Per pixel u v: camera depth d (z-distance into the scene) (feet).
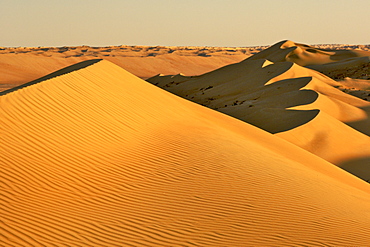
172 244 31.09
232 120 93.45
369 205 48.60
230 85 247.91
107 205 36.24
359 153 112.06
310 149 111.34
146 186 40.86
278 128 128.36
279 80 233.96
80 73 65.05
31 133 43.62
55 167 40.09
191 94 251.19
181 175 44.32
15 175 36.55
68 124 48.65
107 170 42.55
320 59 411.95
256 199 40.98
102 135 49.75
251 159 53.62
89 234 30.96
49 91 53.36
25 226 30.17
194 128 65.05
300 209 40.40
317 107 160.15
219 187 42.57
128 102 63.82
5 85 435.94
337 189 51.85
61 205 34.60
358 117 162.09
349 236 35.65
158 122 61.98
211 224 34.96
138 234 32.07
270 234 34.17
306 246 32.65
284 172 51.72
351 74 318.04
